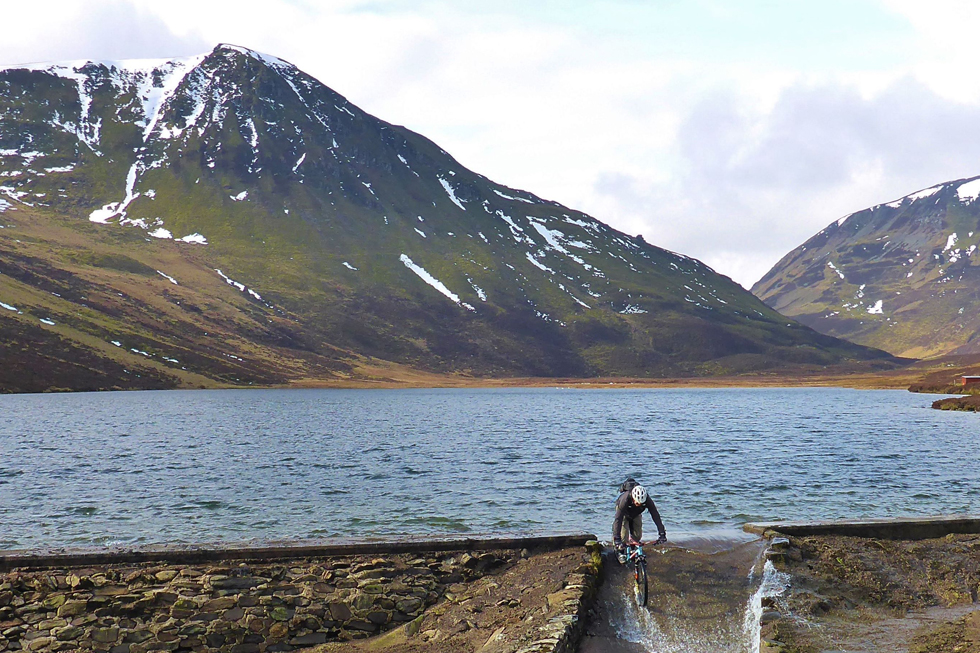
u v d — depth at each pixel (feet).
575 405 443.32
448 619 49.80
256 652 49.37
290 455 164.25
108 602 49.44
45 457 162.50
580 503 98.78
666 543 59.41
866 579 53.67
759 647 44.65
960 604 51.57
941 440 196.24
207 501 103.65
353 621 51.08
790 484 114.93
